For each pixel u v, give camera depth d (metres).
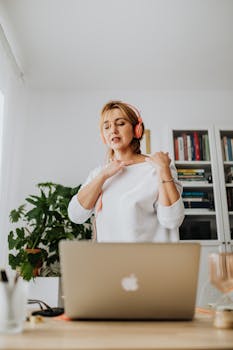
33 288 2.13
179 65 2.77
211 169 2.65
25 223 2.69
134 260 0.73
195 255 0.75
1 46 2.28
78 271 0.74
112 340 0.56
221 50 2.58
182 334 0.62
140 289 0.73
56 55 2.62
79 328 0.67
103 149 2.96
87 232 2.44
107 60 2.69
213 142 2.71
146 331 0.65
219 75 2.93
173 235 1.25
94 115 3.06
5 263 2.35
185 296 0.75
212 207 2.56
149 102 3.11
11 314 0.63
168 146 2.69
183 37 2.43
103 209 1.33
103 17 2.22
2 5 2.11
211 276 0.80
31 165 2.88
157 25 2.30
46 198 2.44
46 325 0.71
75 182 2.86
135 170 1.38
